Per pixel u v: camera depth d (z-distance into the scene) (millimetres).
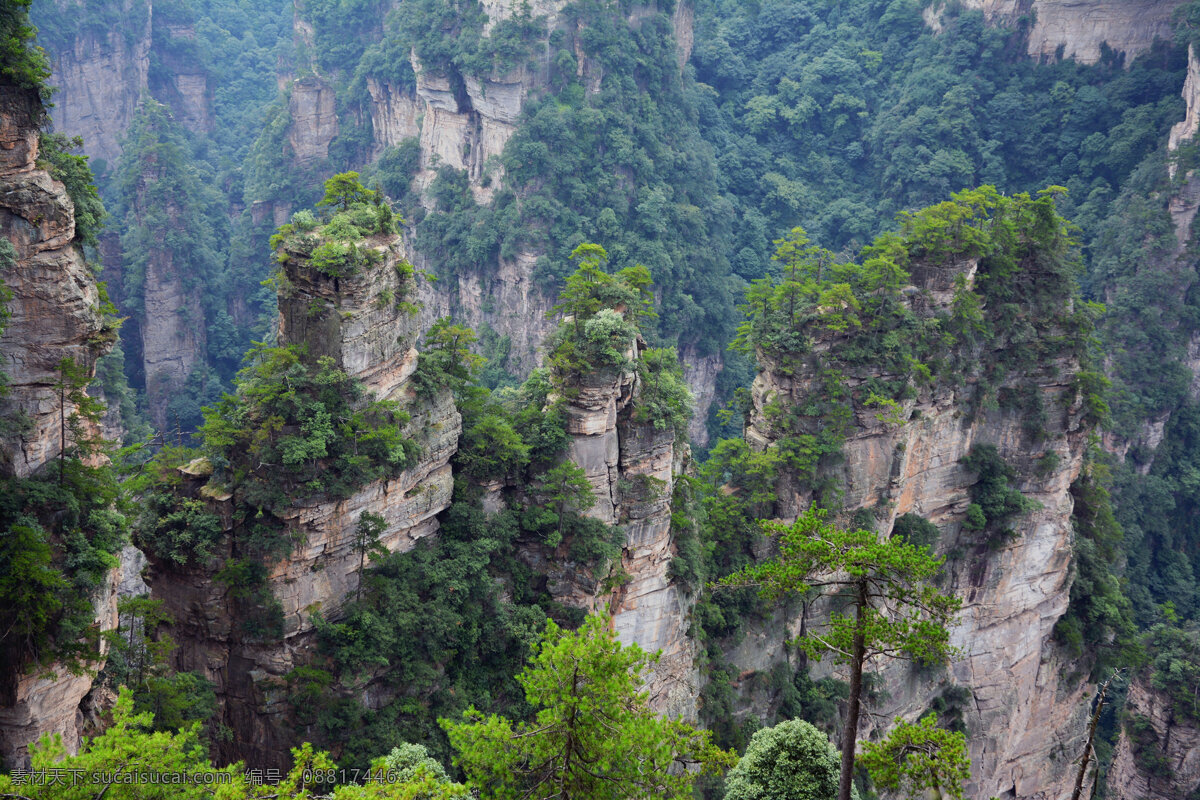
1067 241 96438
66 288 51750
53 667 48469
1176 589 136750
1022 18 180625
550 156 154250
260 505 62406
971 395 93875
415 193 175375
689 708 80562
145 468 64625
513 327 156750
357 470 64625
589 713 38219
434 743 65750
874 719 91500
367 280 64375
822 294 86188
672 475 80000
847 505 88438
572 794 38594
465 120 165375
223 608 63781
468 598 70688
